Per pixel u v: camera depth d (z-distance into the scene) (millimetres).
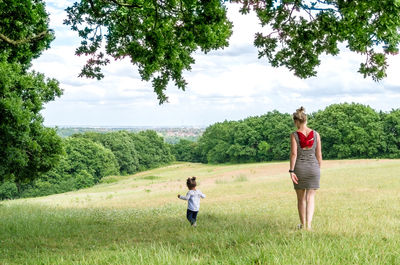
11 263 5422
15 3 10359
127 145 112750
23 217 12570
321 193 16109
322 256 4066
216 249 5324
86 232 8562
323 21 9695
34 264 5219
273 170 49531
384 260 3895
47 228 9367
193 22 8891
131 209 15125
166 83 11953
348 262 3834
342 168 37156
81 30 11969
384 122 84125
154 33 8953
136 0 9133
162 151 131625
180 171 86000
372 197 13359
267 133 103812
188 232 7355
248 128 108375
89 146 90438
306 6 9648
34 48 15742
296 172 6434
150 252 5012
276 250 4277
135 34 10859
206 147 125125
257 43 11680
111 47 12117
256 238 5730
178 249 5527
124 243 6496
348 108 88312
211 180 40219
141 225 9406
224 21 9672
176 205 16172
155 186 40969
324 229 6035
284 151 98688
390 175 24547
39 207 18844
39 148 18906
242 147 107250
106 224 10281
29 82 18797
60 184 77188
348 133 83250
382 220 7551
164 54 9727
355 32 9023
